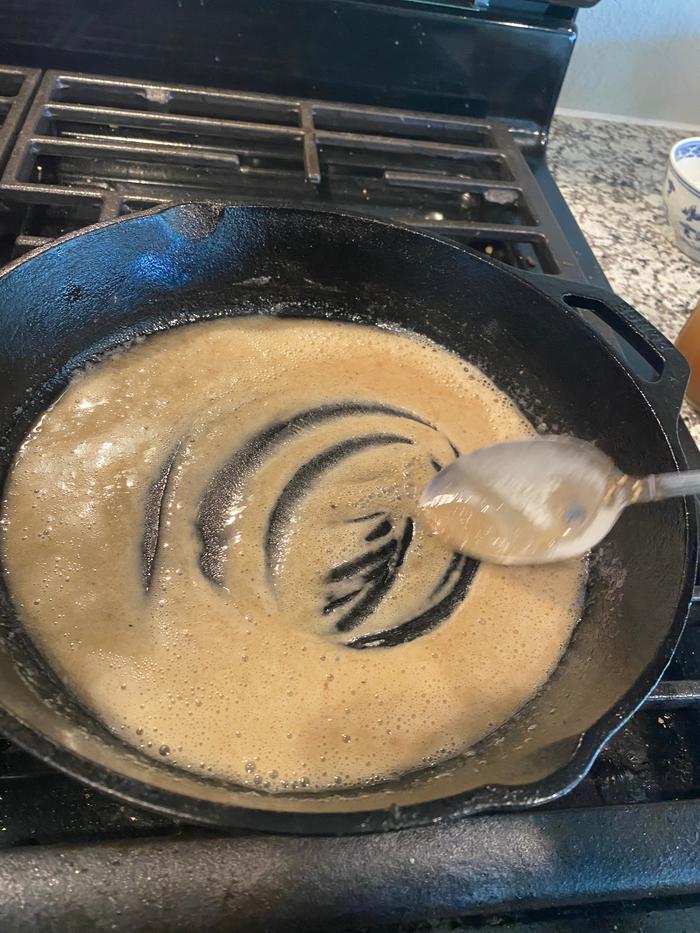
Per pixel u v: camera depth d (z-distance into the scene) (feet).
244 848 0.74
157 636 0.95
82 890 0.70
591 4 1.56
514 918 0.80
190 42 1.57
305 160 1.47
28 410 1.13
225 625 0.98
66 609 0.96
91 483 1.09
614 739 0.93
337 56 1.63
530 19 1.63
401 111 1.67
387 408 1.27
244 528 1.09
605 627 0.99
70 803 0.79
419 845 0.76
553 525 1.05
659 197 1.83
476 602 1.06
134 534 1.05
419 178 1.51
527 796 0.65
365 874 0.74
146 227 1.12
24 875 0.70
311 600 1.03
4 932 0.67
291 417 1.23
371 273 1.26
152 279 1.20
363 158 1.62
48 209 1.37
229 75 1.64
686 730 0.95
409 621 1.03
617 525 1.07
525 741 0.84
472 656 1.00
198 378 1.25
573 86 1.96
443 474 1.15
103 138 1.47
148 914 0.70
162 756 0.86
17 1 1.48
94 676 0.91
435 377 1.32
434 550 1.10
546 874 0.76
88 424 1.15
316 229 1.20
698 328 1.30
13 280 1.00
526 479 1.08
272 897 0.72
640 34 1.83
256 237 1.21
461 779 0.74
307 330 1.34
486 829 0.78
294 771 0.86
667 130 2.05
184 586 1.01
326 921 0.73
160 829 0.78
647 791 0.89
